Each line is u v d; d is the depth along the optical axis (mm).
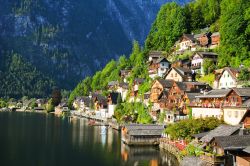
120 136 135375
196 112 116000
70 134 140625
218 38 177000
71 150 107688
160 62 183875
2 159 95625
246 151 62594
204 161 73438
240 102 94500
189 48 191250
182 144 91750
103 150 106875
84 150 107375
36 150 107688
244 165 65125
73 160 94750
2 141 121938
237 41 143625
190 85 134500
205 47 182125
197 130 92188
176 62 173250
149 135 111625
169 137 104312
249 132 75000
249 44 141625
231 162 70625
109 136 135250
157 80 153000
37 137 131875
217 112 104000
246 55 139625
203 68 156750
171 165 85750
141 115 154375
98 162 92000
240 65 135875
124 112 176875
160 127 113875
